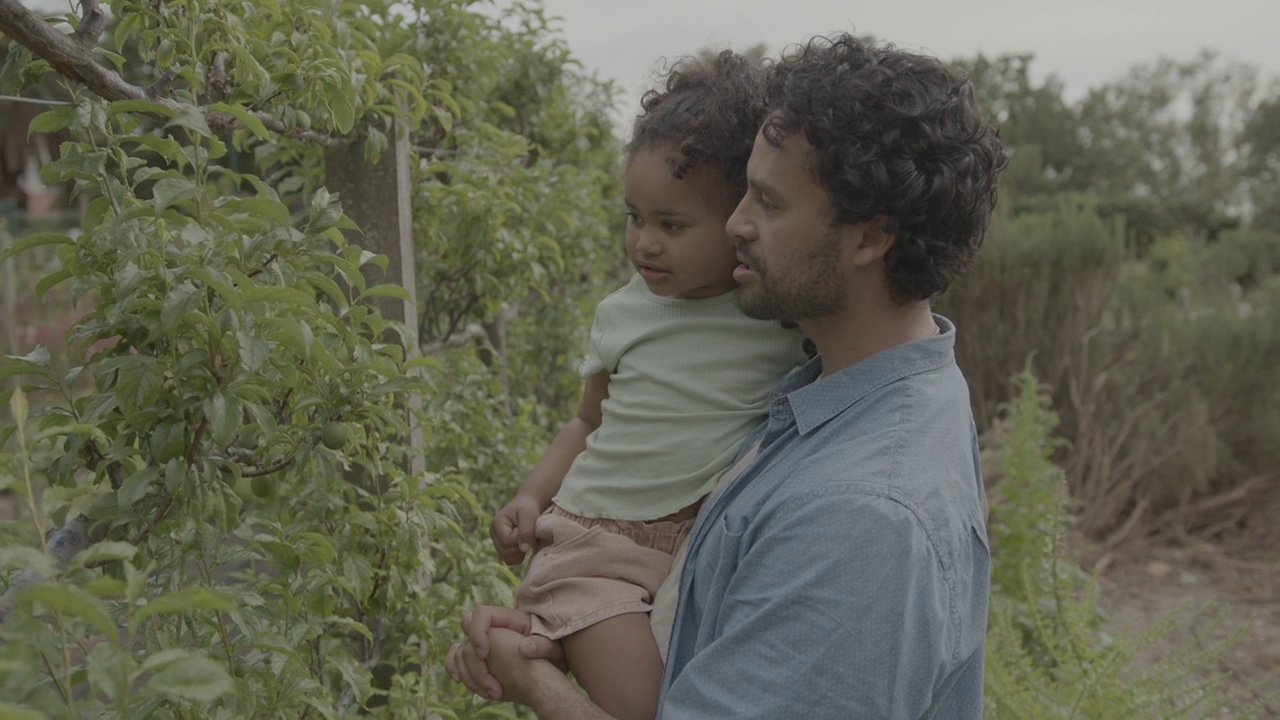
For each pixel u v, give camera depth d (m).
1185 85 38.75
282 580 1.36
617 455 1.38
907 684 0.95
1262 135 37.44
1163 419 5.81
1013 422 4.42
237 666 1.25
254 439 1.36
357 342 1.40
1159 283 6.41
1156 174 37.88
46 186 1.17
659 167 1.33
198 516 1.20
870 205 1.02
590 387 1.60
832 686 0.93
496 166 2.89
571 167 3.29
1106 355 5.84
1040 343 5.89
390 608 1.73
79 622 0.92
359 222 2.01
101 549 0.84
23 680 0.76
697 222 1.34
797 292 1.08
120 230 1.14
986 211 1.10
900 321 1.12
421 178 2.41
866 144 1.01
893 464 1.00
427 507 1.76
